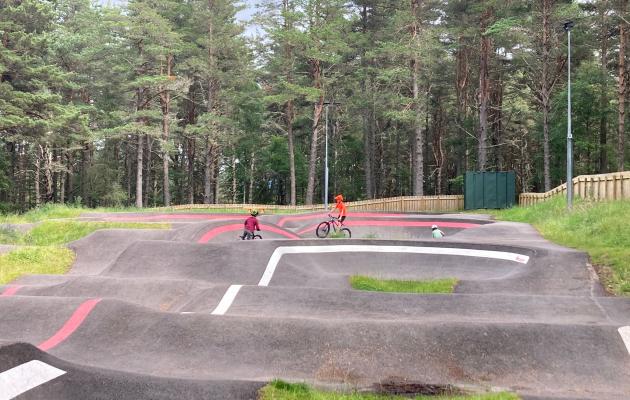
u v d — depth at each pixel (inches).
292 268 570.6
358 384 258.1
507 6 1505.9
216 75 1829.5
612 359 281.1
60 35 1649.9
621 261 497.4
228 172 2701.8
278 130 2258.9
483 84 1619.1
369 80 1921.8
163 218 1138.0
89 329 330.6
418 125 1573.6
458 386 256.7
